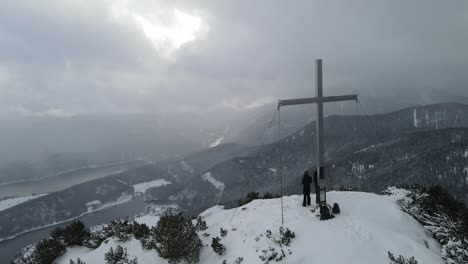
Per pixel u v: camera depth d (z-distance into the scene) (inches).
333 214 465.7
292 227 446.9
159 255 484.1
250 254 416.5
